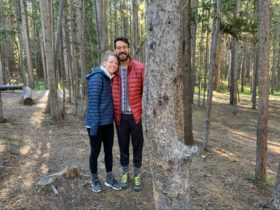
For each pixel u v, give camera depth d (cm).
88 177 455
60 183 428
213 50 619
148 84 239
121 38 384
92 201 396
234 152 727
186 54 650
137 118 402
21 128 751
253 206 434
